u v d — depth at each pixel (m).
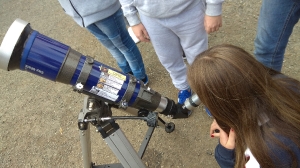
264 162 0.97
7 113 2.52
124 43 1.99
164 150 2.03
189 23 1.57
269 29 1.58
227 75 0.92
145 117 1.28
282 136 0.95
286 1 1.44
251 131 0.97
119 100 1.22
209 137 2.00
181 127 2.09
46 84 2.64
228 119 1.02
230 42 2.39
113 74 1.16
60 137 2.26
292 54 2.19
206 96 0.98
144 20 1.65
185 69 1.97
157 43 1.74
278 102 0.97
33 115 2.45
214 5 1.47
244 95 0.94
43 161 2.17
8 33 0.96
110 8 1.69
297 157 0.96
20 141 2.31
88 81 1.12
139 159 1.32
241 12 2.56
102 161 2.07
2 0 3.79
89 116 1.27
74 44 2.92
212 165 1.89
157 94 1.34
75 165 2.11
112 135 1.28
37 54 1.02
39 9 3.48
